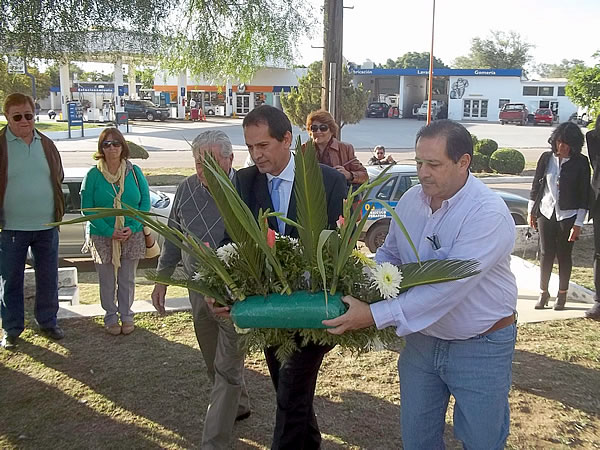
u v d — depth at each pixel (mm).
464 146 2195
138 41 5801
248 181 2895
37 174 4488
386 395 3945
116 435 3475
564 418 3652
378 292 2248
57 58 5277
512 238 2273
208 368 3619
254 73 7773
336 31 9109
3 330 4715
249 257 2266
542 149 28531
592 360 4457
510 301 2363
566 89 16672
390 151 25531
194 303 3414
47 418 3643
